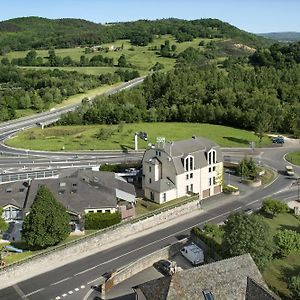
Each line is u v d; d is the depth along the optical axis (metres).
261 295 59.94
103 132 187.62
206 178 120.62
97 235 92.25
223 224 100.06
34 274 81.56
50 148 174.00
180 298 59.16
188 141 122.00
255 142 182.88
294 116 199.00
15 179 133.75
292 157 159.88
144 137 184.00
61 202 99.12
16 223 98.31
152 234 98.12
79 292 75.56
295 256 88.25
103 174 115.69
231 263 64.25
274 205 106.50
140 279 80.31
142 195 117.69
